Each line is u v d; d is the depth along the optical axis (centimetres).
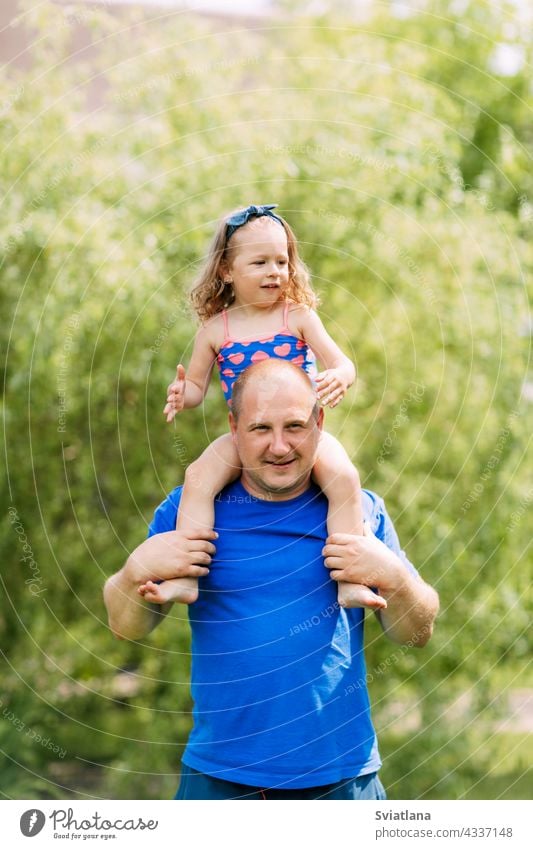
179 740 669
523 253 697
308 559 315
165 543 310
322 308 636
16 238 605
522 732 766
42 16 659
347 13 787
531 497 662
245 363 346
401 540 649
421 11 802
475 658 672
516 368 657
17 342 607
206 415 636
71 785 675
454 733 675
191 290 369
